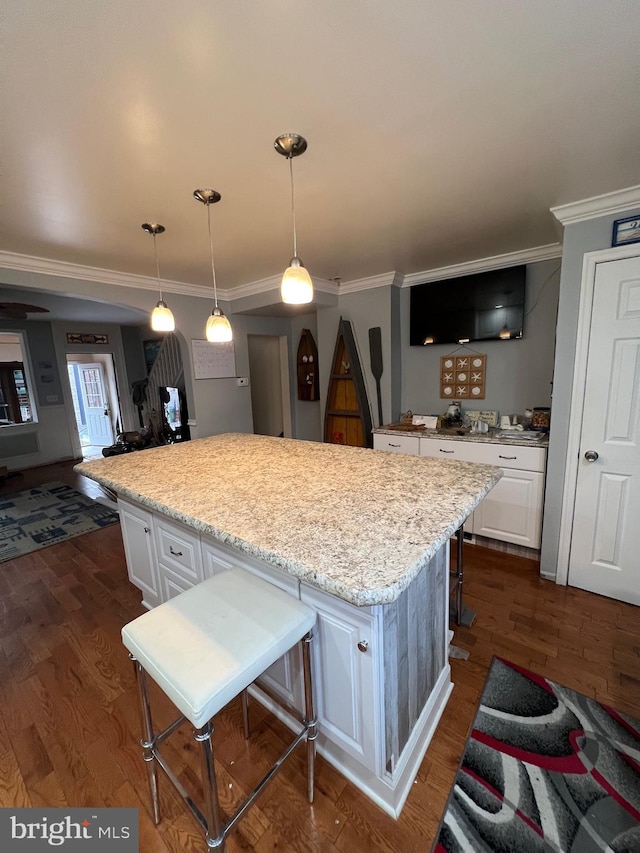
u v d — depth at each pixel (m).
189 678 0.95
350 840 1.13
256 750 1.42
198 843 1.14
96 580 2.60
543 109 1.27
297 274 1.59
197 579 1.70
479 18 0.93
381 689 1.09
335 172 1.64
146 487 1.67
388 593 0.85
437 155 1.54
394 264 3.11
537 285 2.91
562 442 2.27
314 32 0.95
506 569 2.56
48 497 4.46
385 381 3.63
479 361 3.28
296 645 1.31
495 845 1.11
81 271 2.94
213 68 1.05
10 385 5.93
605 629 1.97
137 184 1.69
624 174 1.71
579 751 1.36
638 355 1.98
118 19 0.90
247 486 1.63
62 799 1.27
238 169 1.59
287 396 5.04
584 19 0.93
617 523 2.15
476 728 1.46
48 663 1.85
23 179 1.60
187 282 3.62
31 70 1.03
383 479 1.66
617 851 1.08
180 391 5.04
